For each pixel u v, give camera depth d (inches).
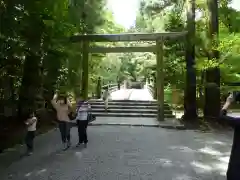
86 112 352.2
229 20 604.1
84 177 231.3
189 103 566.9
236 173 138.8
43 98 558.6
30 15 354.9
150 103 729.6
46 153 314.0
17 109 499.2
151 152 324.2
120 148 343.3
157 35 568.7
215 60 512.1
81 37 581.9
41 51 436.1
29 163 272.7
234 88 416.8
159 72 601.9
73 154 310.5
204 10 628.7
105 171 248.1
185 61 619.5
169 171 250.2
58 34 461.7
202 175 239.5
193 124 536.7
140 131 478.9
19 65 443.2
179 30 669.9
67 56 511.2
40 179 225.6
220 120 145.5
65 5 465.1
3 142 343.3
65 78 617.3
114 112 685.9
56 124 530.6
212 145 367.6
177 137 426.0
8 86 490.0
